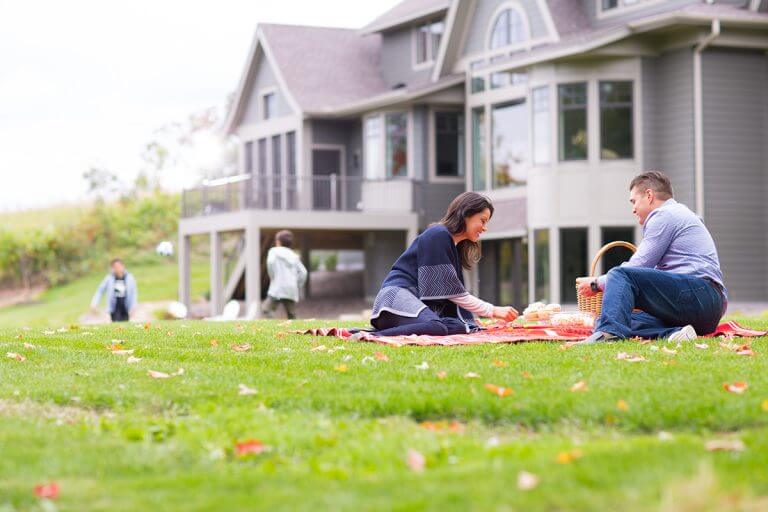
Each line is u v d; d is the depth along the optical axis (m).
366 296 29.00
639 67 20.81
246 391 5.48
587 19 22.91
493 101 24.45
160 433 4.67
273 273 16.11
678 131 20.52
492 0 24.64
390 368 6.27
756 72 20.39
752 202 20.39
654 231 7.86
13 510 3.49
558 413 4.74
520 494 3.25
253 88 32.03
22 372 6.64
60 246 40.44
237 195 27.16
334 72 29.84
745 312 17.94
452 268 8.29
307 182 28.98
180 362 7.08
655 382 5.39
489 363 6.43
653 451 3.76
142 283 36.72
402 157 26.91
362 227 25.50
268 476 3.78
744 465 3.56
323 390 5.49
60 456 4.23
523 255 23.02
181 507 3.38
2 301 38.47
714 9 19.45
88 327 11.45
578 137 21.16
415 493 3.37
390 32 29.62
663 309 7.68
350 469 3.90
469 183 25.42
